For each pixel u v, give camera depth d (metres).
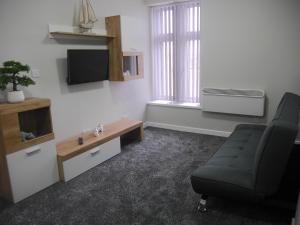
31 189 2.56
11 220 2.19
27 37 2.75
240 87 3.89
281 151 1.78
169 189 2.60
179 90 4.57
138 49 3.98
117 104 4.12
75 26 3.26
